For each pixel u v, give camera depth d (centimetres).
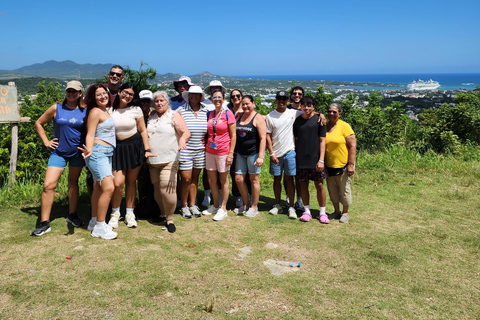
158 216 438
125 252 332
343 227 431
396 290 287
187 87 472
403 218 466
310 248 366
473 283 300
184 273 300
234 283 288
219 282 289
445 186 625
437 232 413
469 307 265
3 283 271
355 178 690
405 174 718
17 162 565
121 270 297
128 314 240
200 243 369
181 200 474
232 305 256
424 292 284
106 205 361
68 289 267
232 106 497
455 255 354
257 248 363
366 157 837
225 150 439
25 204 468
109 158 364
